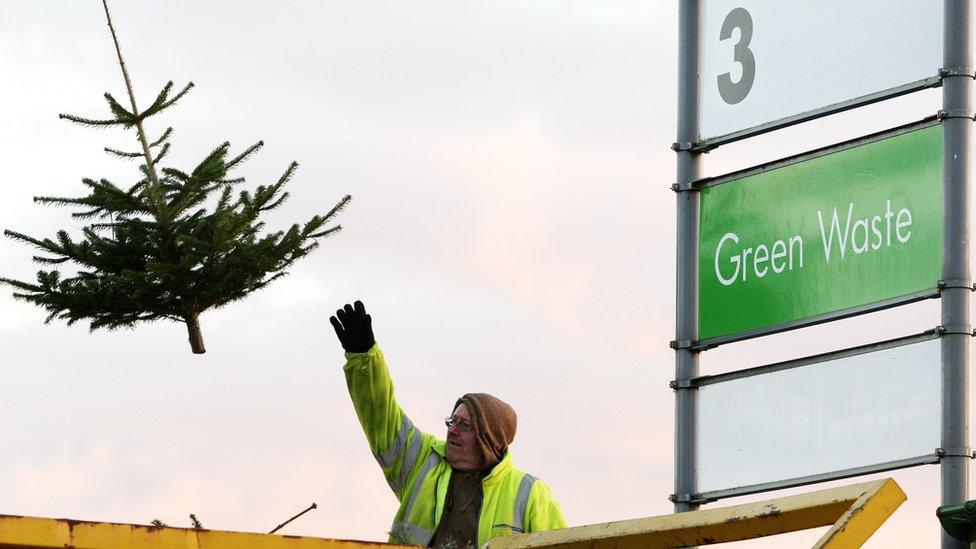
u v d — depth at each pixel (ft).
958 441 30.53
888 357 31.73
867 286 32.45
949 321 31.01
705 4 36.37
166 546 18.13
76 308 51.13
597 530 22.79
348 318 30.25
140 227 52.03
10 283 51.49
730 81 35.65
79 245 52.29
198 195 52.60
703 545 22.12
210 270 51.34
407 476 30.89
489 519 30.22
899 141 32.45
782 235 34.01
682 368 34.96
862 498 20.29
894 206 32.30
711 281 35.01
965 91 31.81
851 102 33.40
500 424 30.73
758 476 33.35
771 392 33.42
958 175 31.50
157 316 52.01
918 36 32.48
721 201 35.19
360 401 30.53
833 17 34.06
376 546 18.95
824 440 32.45
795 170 34.04
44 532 17.69
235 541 18.40
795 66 34.58
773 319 33.81
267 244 51.85
